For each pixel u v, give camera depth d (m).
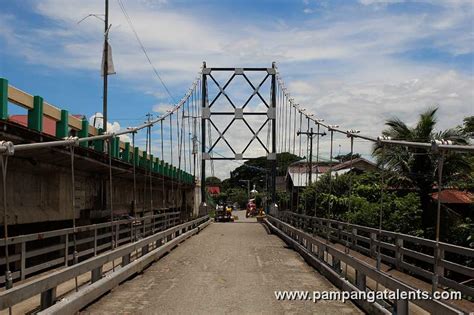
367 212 21.56
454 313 5.30
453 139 19.53
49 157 12.48
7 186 11.55
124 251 11.53
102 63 21.00
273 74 49.59
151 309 8.50
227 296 9.67
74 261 9.85
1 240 7.12
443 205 19.73
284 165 51.75
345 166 35.38
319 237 16.67
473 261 15.98
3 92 9.74
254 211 70.62
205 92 49.88
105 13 20.98
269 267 13.88
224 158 49.22
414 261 17.75
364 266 8.73
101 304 8.91
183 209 44.25
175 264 14.52
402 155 19.92
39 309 7.84
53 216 13.65
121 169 17.64
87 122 14.45
